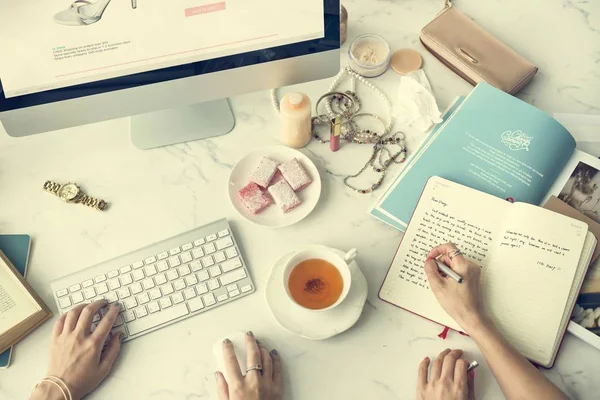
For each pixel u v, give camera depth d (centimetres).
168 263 94
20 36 81
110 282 93
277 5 86
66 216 101
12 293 91
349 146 106
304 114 98
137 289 93
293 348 89
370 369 88
